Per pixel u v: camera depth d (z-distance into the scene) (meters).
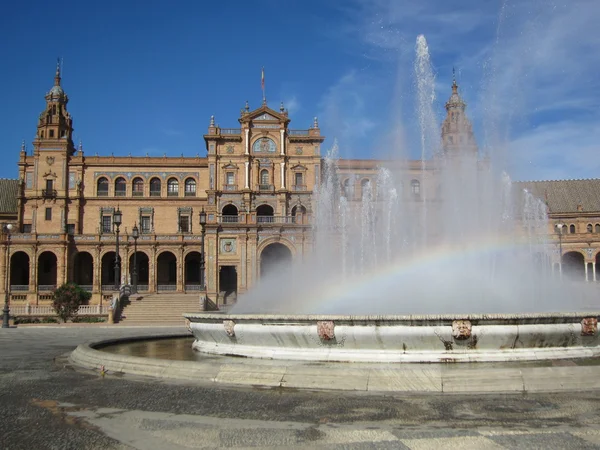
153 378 16.39
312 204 94.25
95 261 91.62
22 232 98.31
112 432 11.06
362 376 14.38
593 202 110.56
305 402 13.05
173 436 10.72
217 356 18.92
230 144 94.75
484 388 13.84
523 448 9.73
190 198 100.81
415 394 13.76
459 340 15.88
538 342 16.36
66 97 102.81
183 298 69.00
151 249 91.75
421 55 42.72
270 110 95.19
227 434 10.77
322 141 96.12
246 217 80.62
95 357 19.09
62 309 58.56
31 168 101.56
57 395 14.50
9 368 20.06
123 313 62.25
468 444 9.97
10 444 10.35
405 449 9.78
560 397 13.28
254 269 79.06
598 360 16.52
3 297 85.50
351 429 10.93
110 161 100.69
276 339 17.23
